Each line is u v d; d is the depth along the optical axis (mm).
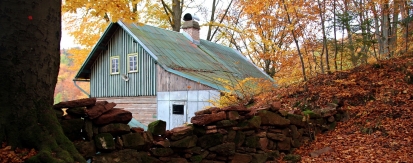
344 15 10477
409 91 8031
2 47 3268
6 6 3328
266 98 9586
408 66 9062
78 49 20094
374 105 7934
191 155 4906
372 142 6477
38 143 3215
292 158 6094
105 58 17688
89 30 18562
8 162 2996
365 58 11430
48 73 3533
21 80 3293
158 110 15133
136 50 16312
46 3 3523
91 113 3836
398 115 7324
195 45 19281
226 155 5336
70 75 27516
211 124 5270
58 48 3705
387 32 13125
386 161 5508
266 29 12938
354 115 7906
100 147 3857
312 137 7211
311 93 8820
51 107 3551
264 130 6184
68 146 3410
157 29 18141
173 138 4711
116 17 7715
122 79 16828
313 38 11375
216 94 12797
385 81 8828
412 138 6297
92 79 18312
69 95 27359
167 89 14805
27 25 3365
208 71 15969
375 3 11625
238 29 19953
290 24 10562
